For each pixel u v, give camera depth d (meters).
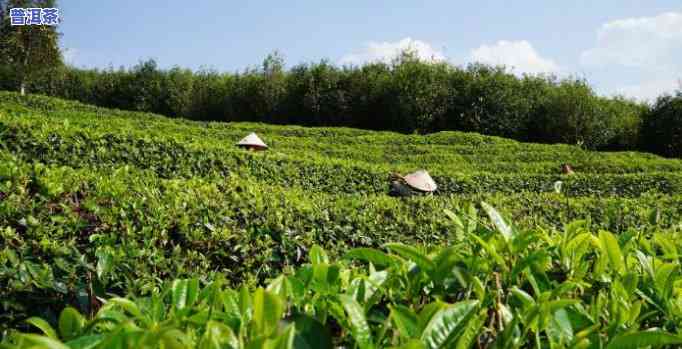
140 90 36.16
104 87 37.19
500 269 1.84
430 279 1.70
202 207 4.94
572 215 7.67
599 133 30.08
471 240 1.94
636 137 30.42
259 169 10.69
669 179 14.84
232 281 4.50
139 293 3.64
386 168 12.91
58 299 3.34
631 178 14.77
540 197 8.48
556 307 1.40
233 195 5.45
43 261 3.57
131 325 1.12
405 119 31.86
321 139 24.75
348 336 1.51
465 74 32.44
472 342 1.26
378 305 1.72
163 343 0.98
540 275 1.78
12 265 3.46
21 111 18.78
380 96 32.75
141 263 3.91
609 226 7.46
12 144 8.21
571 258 2.01
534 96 31.81
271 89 34.75
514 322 1.26
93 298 2.55
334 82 33.94
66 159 8.52
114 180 5.09
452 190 13.34
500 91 31.25
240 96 35.44
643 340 1.27
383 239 5.74
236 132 22.03
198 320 1.34
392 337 1.37
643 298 1.84
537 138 31.58
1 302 3.19
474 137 25.45
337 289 1.59
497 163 20.39
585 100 30.08
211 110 36.19
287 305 1.57
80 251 3.88
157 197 4.89
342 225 5.74
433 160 21.25
